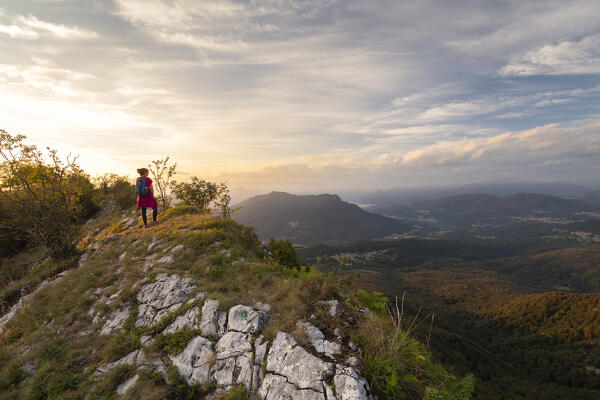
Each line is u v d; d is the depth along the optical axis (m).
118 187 25.52
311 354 3.91
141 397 4.02
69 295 7.81
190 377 4.31
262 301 5.64
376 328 4.21
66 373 4.80
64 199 12.41
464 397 3.45
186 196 19.80
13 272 11.59
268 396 3.64
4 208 13.66
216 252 8.77
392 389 3.51
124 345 5.21
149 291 6.84
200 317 5.32
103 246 12.04
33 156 11.62
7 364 5.20
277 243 12.00
